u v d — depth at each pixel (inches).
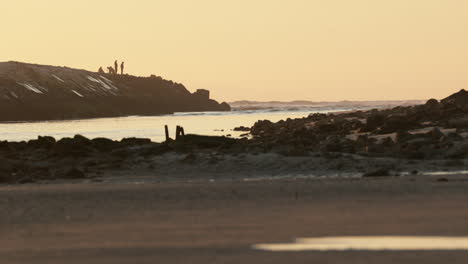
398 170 4362.7
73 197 2851.9
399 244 1496.1
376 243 1513.3
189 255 1418.6
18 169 4872.0
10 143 6146.7
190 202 2564.0
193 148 5723.4
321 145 6210.6
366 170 4409.5
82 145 5595.5
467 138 5910.4
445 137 5693.9
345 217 1956.2
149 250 1491.1
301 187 2957.7
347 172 4360.2
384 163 4680.1
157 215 2204.7
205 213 2210.9
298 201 2475.4
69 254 1473.9
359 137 6584.6
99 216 2233.0
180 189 3026.6
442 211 2012.8
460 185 2861.7
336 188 2864.2
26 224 2094.0
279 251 1440.7
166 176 4485.7
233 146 5846.5
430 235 1599.4
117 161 5098.4
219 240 1612.9
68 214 2314.2
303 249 1457.9
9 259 1434.5
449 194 2529.5
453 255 1363.2
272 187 2997.0
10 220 2198.6
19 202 2728.8
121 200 2699.3
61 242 1670.8
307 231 1713.8
